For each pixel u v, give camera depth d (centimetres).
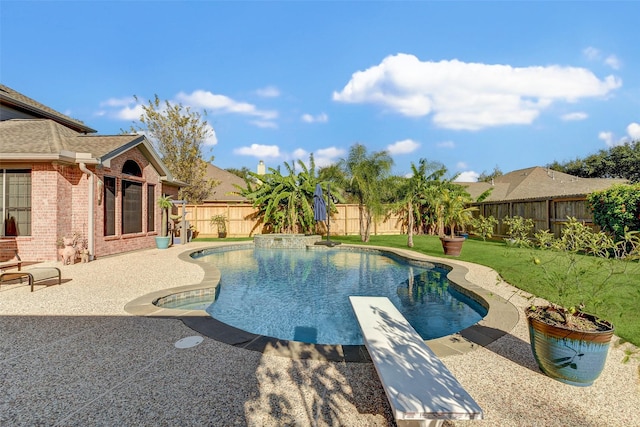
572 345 320
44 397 302
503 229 1872
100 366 361
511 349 417
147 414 278
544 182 2500
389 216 2162
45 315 532
